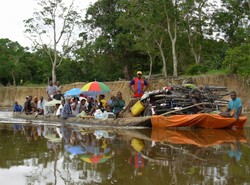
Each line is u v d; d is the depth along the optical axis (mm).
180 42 33031
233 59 25578
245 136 9766
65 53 44219
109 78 49562
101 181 4871
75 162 6098
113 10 42781
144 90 14055
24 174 5285
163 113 13125
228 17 32000
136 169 5535
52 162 6109
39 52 57438
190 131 11109
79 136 9875
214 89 13664
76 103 15266
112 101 14445
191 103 12922
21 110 19984
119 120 13062
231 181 4789
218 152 7035
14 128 12391
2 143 8414
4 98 45938
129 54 43594
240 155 6680
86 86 15953
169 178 4961
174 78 28578
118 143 8391
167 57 38281
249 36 31141
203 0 31438
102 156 6637
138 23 31734
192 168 5566
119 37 39031
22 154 6863
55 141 8789
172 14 29266
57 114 15438
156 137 9562
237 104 11891
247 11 32469
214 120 11594
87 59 46188
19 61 59750
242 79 25406
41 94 43250
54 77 43719
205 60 35344
